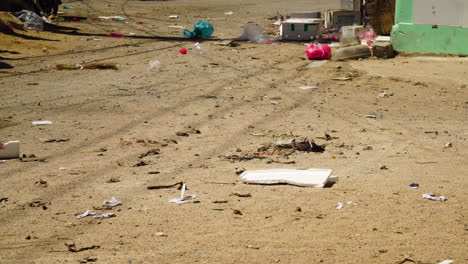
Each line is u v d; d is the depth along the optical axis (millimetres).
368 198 6887
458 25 18359
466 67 16812
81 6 38156
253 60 19234
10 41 21562
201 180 7664
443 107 12672
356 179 7645
